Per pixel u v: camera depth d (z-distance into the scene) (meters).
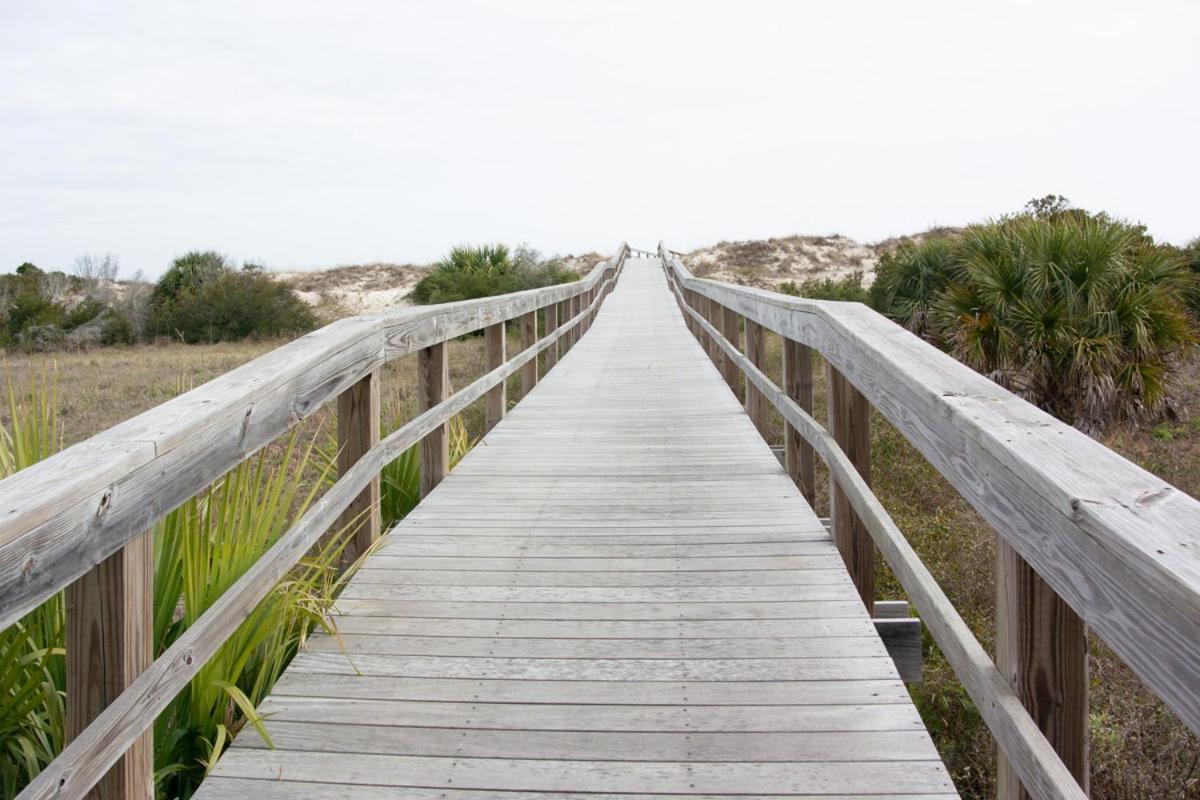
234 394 1.95
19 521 1.15
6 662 1.98
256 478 2.77
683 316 16.41
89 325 22.03
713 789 1.95
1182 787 3.45
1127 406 9.12
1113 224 9.83
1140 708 3.79
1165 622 0.89
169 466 1.62
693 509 4.03
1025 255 9.59
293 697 2.38
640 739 2.15
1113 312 9.07
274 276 37.44
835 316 2.93
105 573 1.49
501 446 5.50
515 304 6.64
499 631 2.77
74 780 1.30
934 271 13.34
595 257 48.91
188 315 22.77
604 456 5.19
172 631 2.52
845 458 3.06
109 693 1.49
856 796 1.91
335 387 2.73
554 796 1.93
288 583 2.65
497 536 3.67
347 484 2.80
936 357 2.13
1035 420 1.51
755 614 2.85
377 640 2.72
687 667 2.51
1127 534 0.98
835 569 3.22
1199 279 12.00
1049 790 1.25
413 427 3.72
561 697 2.36
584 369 9.52
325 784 1.98
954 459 1.64
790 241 43.53
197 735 2.24
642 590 3.07
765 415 5.88
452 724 2.23
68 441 7.59
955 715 4.02
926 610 1.93
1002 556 1.49
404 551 3.50
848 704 2.29
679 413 6.65
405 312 3.67
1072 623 1.43
